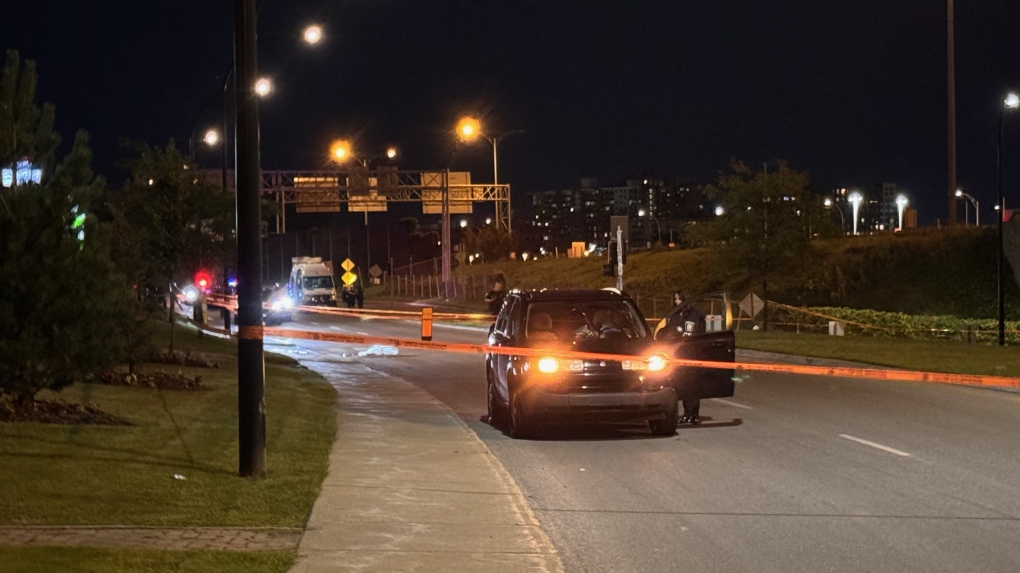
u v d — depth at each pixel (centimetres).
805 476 1377
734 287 6259
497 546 982
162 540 934
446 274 8569
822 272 6081
